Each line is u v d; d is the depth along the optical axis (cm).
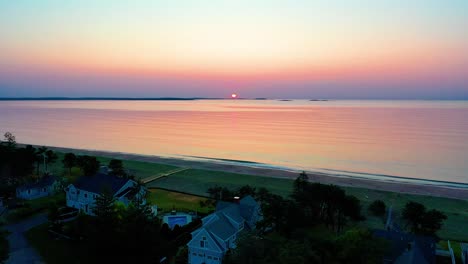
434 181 8744
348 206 4878
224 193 5931
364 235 3111
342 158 11769
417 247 3306
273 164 10925
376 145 14125
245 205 4950
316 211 5128
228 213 4444
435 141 14750
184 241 4394
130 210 3947
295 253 2702
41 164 9488
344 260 2892
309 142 15200
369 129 19412
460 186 8269
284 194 7144
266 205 4844
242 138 16650
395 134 17112
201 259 3825
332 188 5100
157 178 8456
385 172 9756
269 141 15650
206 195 6881
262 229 4550
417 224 4700
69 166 8362
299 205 5078
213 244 3728
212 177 8700
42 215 5284
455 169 9988
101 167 8256
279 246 2928
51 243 4200
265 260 2734
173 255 4047
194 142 15525
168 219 4972
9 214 5256
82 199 5544
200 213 5522
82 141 15575
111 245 3462
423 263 3095
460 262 4066
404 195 7350
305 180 6431
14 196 6241
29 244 4159
